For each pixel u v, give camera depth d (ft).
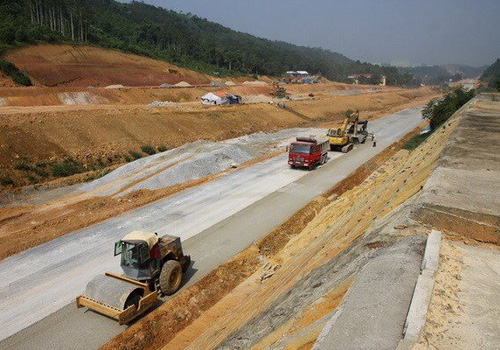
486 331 11.50
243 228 56.95
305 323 15.46
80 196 74.18
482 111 65.21
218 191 73.05
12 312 37.35
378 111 253.03
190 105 171.83
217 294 41.86
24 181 78.18
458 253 16.34
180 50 383.86
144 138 114.52
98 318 36.78
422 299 12.66
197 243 52.29
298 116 195.42
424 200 20.61
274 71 467.11
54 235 54.13
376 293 13.47
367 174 88.69
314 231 48.21
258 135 139.85
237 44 565.94
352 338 11.48
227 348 19.72
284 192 72.79
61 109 120.67
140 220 59.47
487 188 22.84
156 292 38.11
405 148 116.47
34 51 193.16
